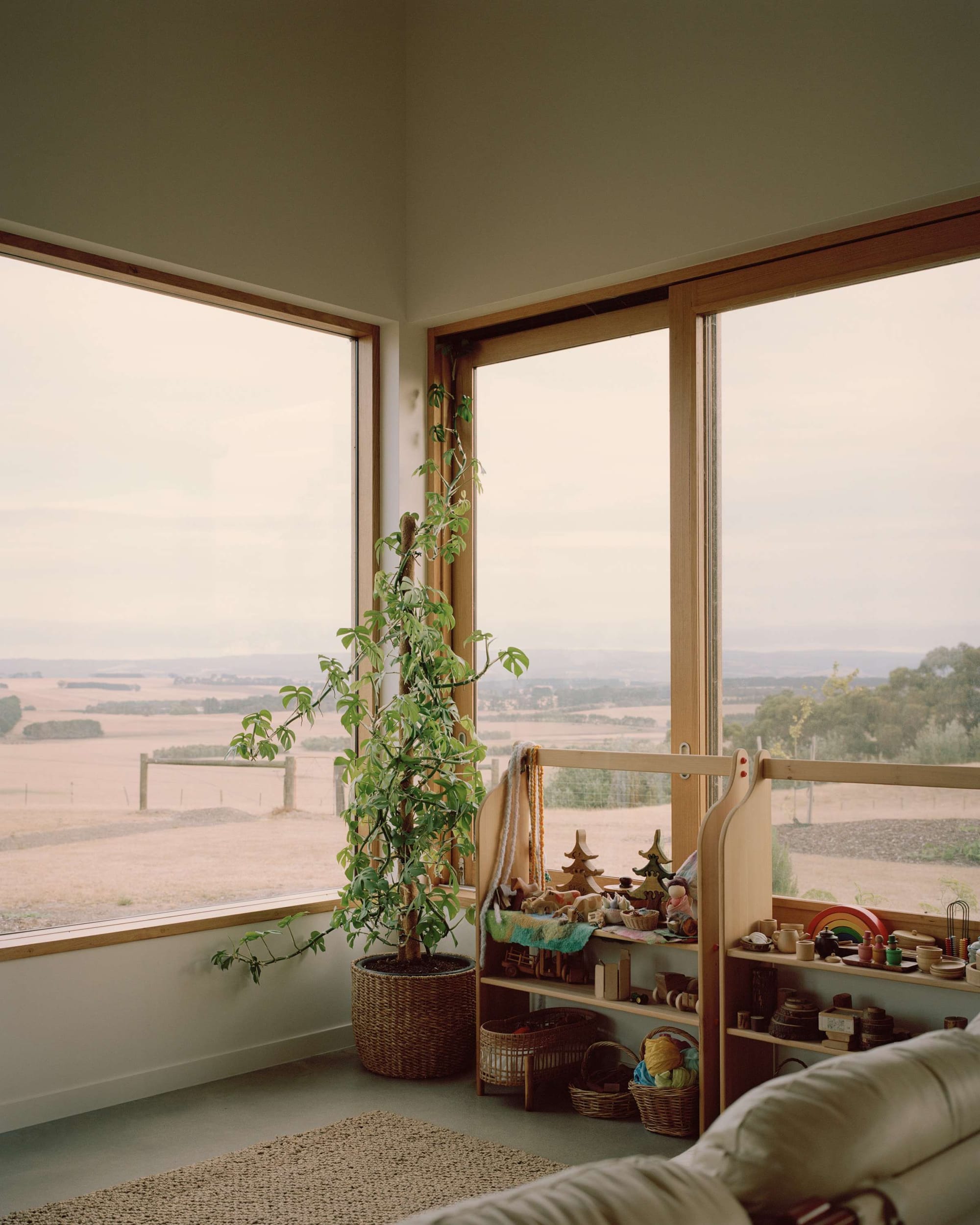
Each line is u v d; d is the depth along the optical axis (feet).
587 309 13.03
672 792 11.98
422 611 13.11
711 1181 3.31
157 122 11.76
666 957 11.46
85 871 11.51
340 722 13.75
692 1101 10.21
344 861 12.39
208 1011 12.09
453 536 14.34
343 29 13.62
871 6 10.38
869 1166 3.53
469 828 12.54
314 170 13.23
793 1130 3.47
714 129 11.46
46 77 10.89
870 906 10.48
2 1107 10.49
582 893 11.84
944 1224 3.74
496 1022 11.65
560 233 12.70
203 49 12.19
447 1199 9.00
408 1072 11.99
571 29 12.69
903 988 9.87
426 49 14.14
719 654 11.75
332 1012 13.26
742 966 10.18
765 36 11.11
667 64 11.85
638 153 12.06
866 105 10.41
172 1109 11.13
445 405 14.44
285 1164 9.71
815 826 10.85
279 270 12.80
